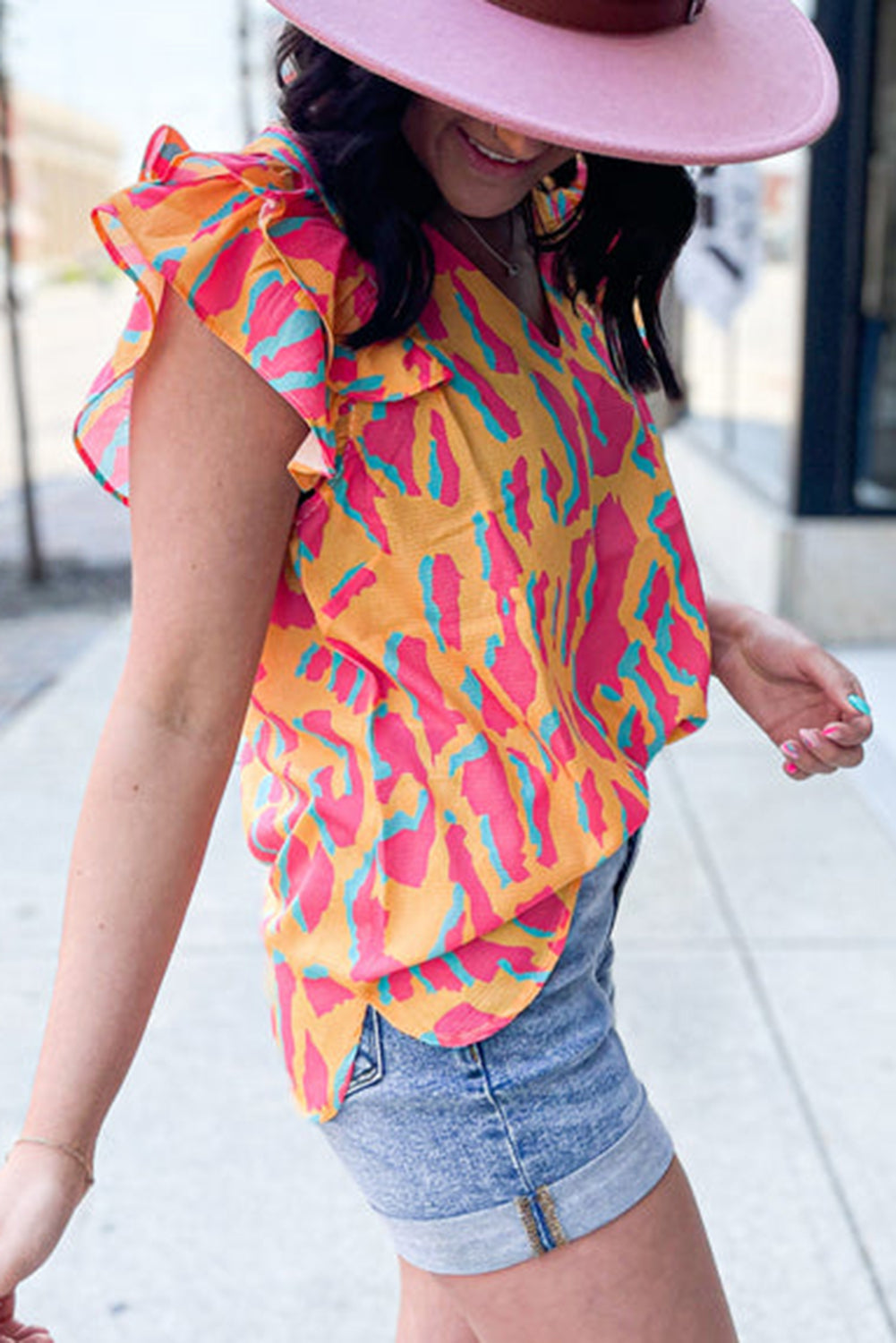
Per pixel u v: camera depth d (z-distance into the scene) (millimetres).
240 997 3391
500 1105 1246
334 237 1143
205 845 1171
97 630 6793
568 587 1285
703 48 1154
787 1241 2551
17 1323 1122
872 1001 3307
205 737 1156
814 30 1233
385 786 1225
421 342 1176
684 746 4980
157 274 1122
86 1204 2691
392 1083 1252
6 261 7801
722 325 5941
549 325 1331
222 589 1147
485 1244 1276
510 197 1199
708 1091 2984
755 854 4094
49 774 4789
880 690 5418
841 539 5980
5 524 9789
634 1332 1291
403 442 1177
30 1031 3254
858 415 5898
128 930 1129
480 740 1220
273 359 1105
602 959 1392
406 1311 1570
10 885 3979
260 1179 2754
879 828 4262
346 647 1220
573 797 1226
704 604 1426
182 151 1181
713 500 7500
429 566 1193
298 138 1160
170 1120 2936
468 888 1224
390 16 1079
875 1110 2908
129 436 1174
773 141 1123
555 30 1106
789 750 1484
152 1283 2492
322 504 1181
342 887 1253
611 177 1354
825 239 5734
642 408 1414
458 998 1235
